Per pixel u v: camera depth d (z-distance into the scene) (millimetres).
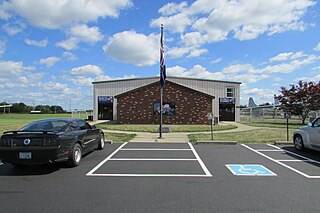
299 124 25750
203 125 23469
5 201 4953
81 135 8375
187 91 25312
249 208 4617
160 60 15281
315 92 25438
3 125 23062
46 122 8258
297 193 5434
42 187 5824
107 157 9281
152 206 4699
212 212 4441
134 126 21844
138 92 25422
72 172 7152
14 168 7617
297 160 8844
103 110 33000
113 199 5051
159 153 10086
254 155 9711
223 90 33094
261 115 35438
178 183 6129
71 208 4605
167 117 25188
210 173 7062
